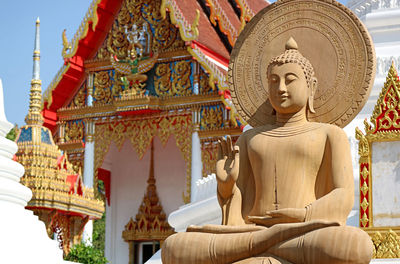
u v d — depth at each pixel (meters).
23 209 9.14
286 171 5.61
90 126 27.20
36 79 18.45
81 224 19.11
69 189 18.52
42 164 18.06
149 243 28.81
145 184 29.28
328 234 4.91
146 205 28.77
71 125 27.59
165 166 29.17
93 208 19.19
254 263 5.07
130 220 28.75
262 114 6.14
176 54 25.94
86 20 26.97
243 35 6.29
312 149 5.60
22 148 18.12
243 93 6.23
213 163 24.97
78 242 18.94
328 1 5.99
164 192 28.97
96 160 26.95
